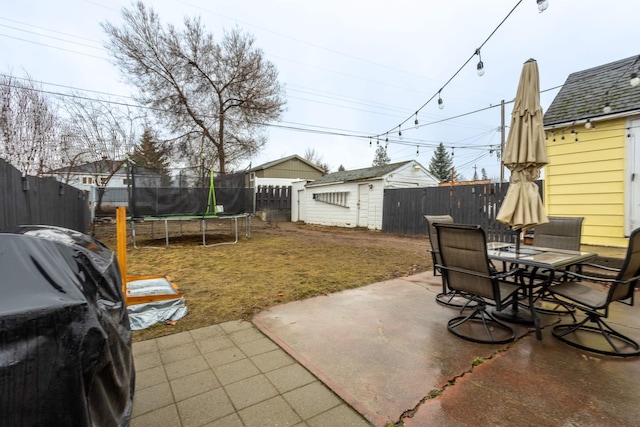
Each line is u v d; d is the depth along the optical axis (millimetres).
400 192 10617
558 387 1878
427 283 4301
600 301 2422
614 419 1588
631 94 5102
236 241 8641
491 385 1903
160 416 1638
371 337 2594
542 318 3037
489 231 8281
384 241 8930
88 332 905
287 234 10914
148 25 13758
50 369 818
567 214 5801
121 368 1134
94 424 886
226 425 1571
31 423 774
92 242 1460
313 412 1670
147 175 7449
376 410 1680
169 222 15000
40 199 4531
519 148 2893
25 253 980
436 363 2176
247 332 2703
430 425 1562
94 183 15508
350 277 4598
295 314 3113
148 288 3480
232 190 8477
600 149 5363
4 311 809
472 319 2963
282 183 20969
